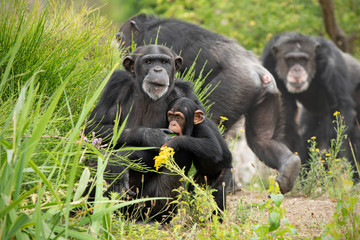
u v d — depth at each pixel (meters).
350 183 14.36
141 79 13.00
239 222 12.25
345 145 24.77
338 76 27.84
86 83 14.53
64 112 13.61
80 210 11.48
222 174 13.10
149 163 12.73
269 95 20.72
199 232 10.62
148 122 13.28
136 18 21.69
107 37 16.88
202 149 12.21
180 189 11.65
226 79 19.95
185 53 20.30
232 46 20.83
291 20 40.31
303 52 28.16
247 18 40.34
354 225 10.06
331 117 27.25
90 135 12.73
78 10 16.12
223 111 19.77
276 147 20.69
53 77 13.77
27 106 8.75
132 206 12.66
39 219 8.08
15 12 14.15
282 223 12.62
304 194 18.27
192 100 13.61
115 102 13.49
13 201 7.96
